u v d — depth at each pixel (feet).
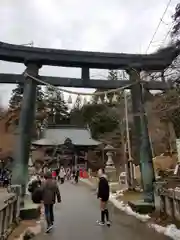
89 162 144.05
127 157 65.41
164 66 35.37
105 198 30.78
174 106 30.76
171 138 45.34
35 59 34.27
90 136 163.63
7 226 24.18
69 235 25.36
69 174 116.06
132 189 58.08
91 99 111.75
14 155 33.09
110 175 90.07
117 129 108.37
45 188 28.45
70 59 34.88
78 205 46.16
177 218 26.23
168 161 57.41
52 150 150.30
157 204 32.22
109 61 35.76
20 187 31.27
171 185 35.42
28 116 33.50
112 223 30.78
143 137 35.45
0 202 22.99
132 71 36.11
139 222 30.40
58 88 33.83
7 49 33.86
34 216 32.17
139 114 35.60
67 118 210.59
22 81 34.63
